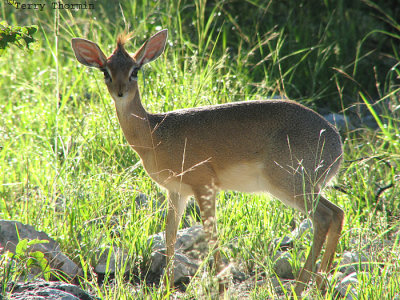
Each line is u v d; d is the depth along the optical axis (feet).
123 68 28.55
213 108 29.71
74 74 48.62
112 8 58.80
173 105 39.86
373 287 24.22
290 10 56.95
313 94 49.65
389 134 39.50
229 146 28.68
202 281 24.79
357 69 53.47
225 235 29.86
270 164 28.27
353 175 36.14
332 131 28.81
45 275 25.31
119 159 37.50
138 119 29.27
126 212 32.58
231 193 33.71
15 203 32.50
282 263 28.84
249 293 25.85
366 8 58.08
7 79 52.16
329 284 25.03
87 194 32.94
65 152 33.81
